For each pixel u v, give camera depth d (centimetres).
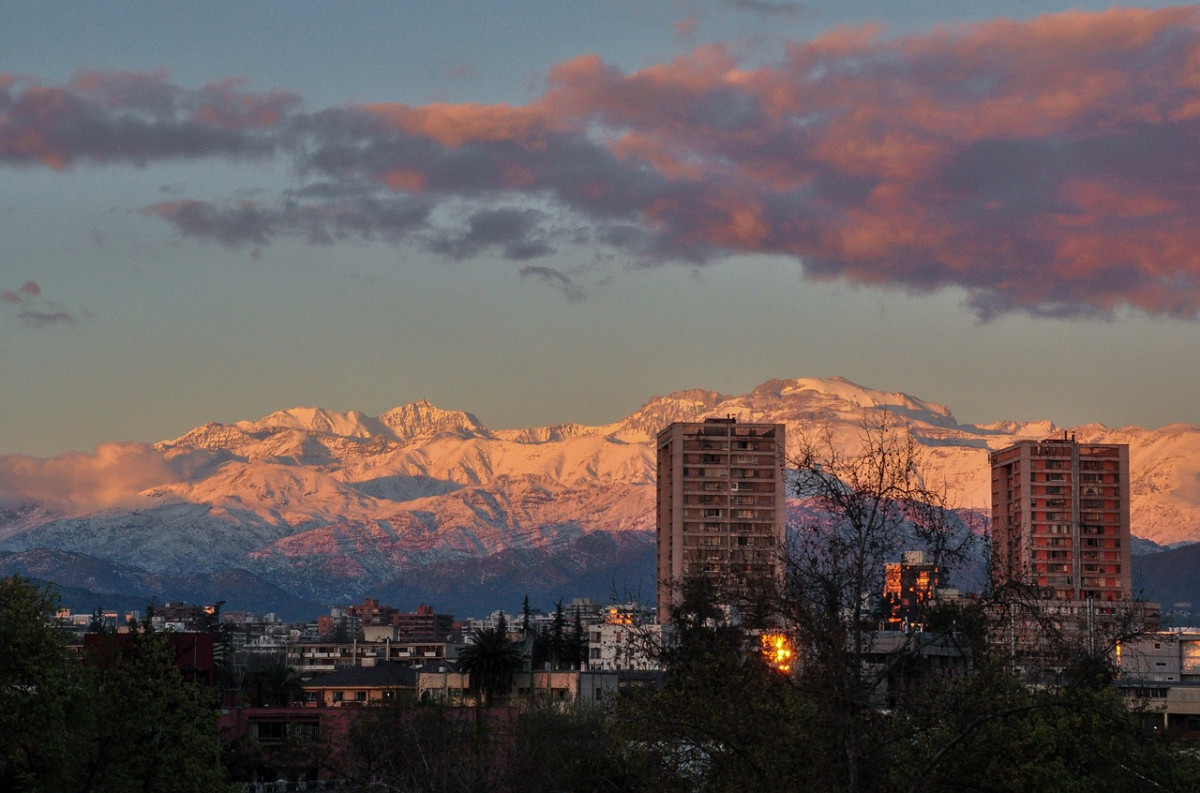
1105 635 7394
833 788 6794
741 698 7200
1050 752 8094
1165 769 8369
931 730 7569
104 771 13425
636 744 7681
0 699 11662
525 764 13462
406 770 14975
